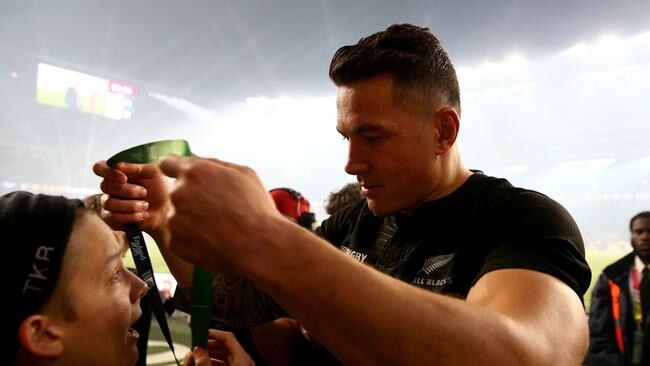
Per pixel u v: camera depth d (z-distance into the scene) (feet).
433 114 2.88
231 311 3.57
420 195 3.01
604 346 8.10
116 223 2.79
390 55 2.72
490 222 2.81
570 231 2.62
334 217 4.24
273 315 3.44
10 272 2.12
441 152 2.97
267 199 1.58
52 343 2.23
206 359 2.30
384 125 2.75
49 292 2.18
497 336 1.60
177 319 16.37
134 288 2.66
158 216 2.97
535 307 1.95
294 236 1.51
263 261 1.48
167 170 1.57
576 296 2.22
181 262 3.10
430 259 3.01
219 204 1.47
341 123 2.88
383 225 3.51
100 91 78.54
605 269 8.38
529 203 2.75
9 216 2.20
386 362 1.49
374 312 1.47
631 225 8.15
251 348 3.92
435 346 1.49
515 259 2.32
